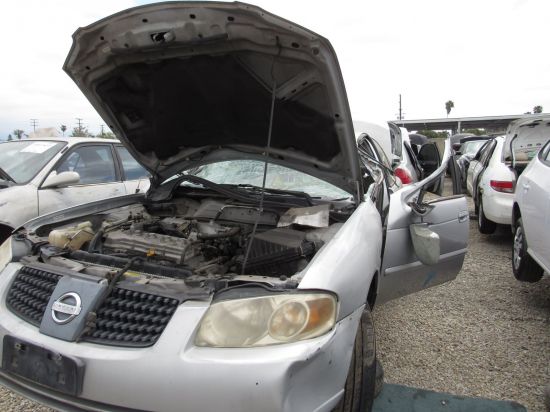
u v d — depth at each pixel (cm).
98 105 292
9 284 239
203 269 231
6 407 276
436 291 474
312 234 268
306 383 179
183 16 228
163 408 176
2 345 214
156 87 284
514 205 494
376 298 305
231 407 171
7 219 432
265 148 322
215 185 331
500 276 523
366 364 231
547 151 445
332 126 271
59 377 192
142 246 254
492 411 270
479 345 355
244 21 225
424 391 290
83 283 209
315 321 186
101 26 240
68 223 305
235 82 271
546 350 346
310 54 229
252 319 184
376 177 356
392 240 320
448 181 1308
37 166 495
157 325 191
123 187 567
